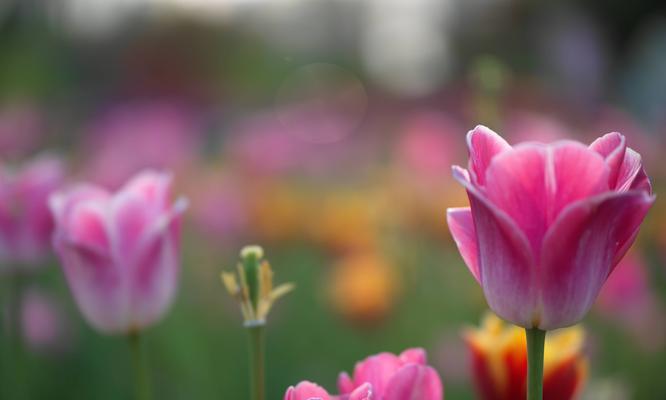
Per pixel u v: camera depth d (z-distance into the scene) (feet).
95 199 6.48
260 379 4.65
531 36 41.60
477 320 12.48
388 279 11.54
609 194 3.56
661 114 27.27
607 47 48.03
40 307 12.07
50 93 29.27
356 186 19.61
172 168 17.12
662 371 12.07
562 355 5.53
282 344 13.01
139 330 6.09
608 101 34.32
